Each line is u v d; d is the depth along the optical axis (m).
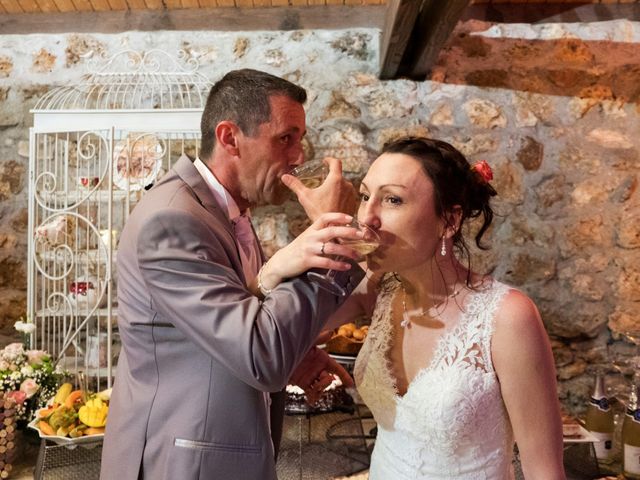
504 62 3.21
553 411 1.23
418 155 1.27
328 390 2.38
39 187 3.26
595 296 3.17
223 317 1.22
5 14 3.32
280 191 1.58
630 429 2.38
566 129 3.20
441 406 1.25
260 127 1.51
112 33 3.31
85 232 3.22
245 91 1.51
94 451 2.33
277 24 3.28
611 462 2.61
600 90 3.21
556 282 3.19
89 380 3.10
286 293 1.23
